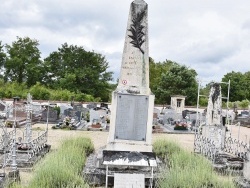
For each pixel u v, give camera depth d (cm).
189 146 1831
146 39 1191
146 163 950
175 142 1443
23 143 1322
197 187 818
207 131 1591
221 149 1559
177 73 5491
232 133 2605
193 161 1070
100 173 988
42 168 844
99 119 2575
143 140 1188
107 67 6419
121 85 1192
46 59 6731
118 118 1187
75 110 2973
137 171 1022
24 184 905
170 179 854
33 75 6431
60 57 6650
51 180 786
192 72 5656
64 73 6341
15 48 6588
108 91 6269
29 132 1476
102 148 1327
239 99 6362
